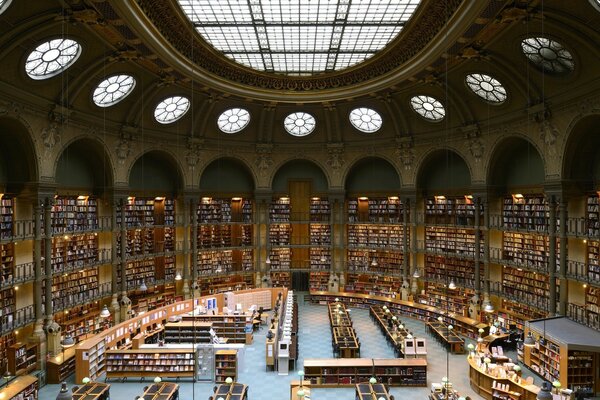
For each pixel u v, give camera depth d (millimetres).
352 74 26031
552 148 20766
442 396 16312
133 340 20781
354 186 34031
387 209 33094
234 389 16531
